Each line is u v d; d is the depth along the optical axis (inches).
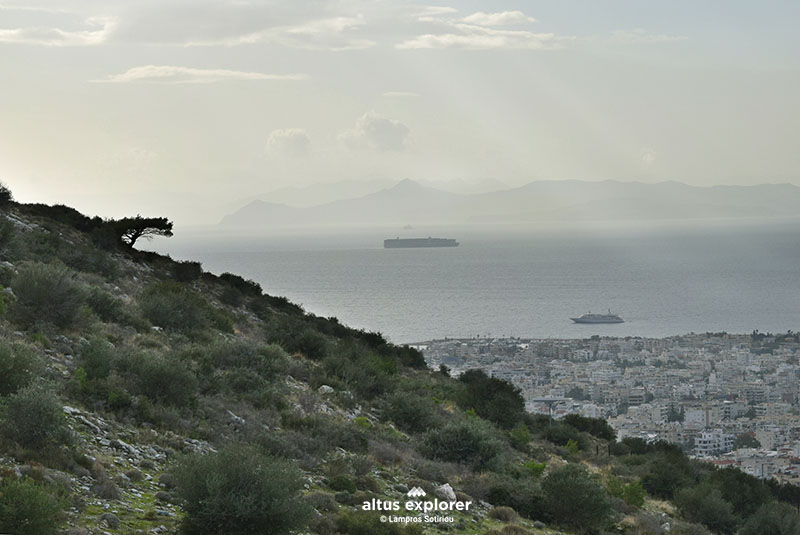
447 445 2004.2
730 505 2440.9
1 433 1093.8
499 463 1962.4
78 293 1959.9
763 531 2361.0
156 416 1475.1
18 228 3026.6
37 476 986.1
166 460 1286.9
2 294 1888.5
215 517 960.3
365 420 2050.9
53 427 1117.7
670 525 2084.2
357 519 1193.4
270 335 2938.0
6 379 1277.1
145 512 1024.9
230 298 3412.9
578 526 1678.2
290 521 988.6
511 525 1454.2
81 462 1114.1
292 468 1049.5
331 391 2292.1
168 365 1605.6
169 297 2593.5
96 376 1558.8
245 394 1884.8
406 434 2215.8
